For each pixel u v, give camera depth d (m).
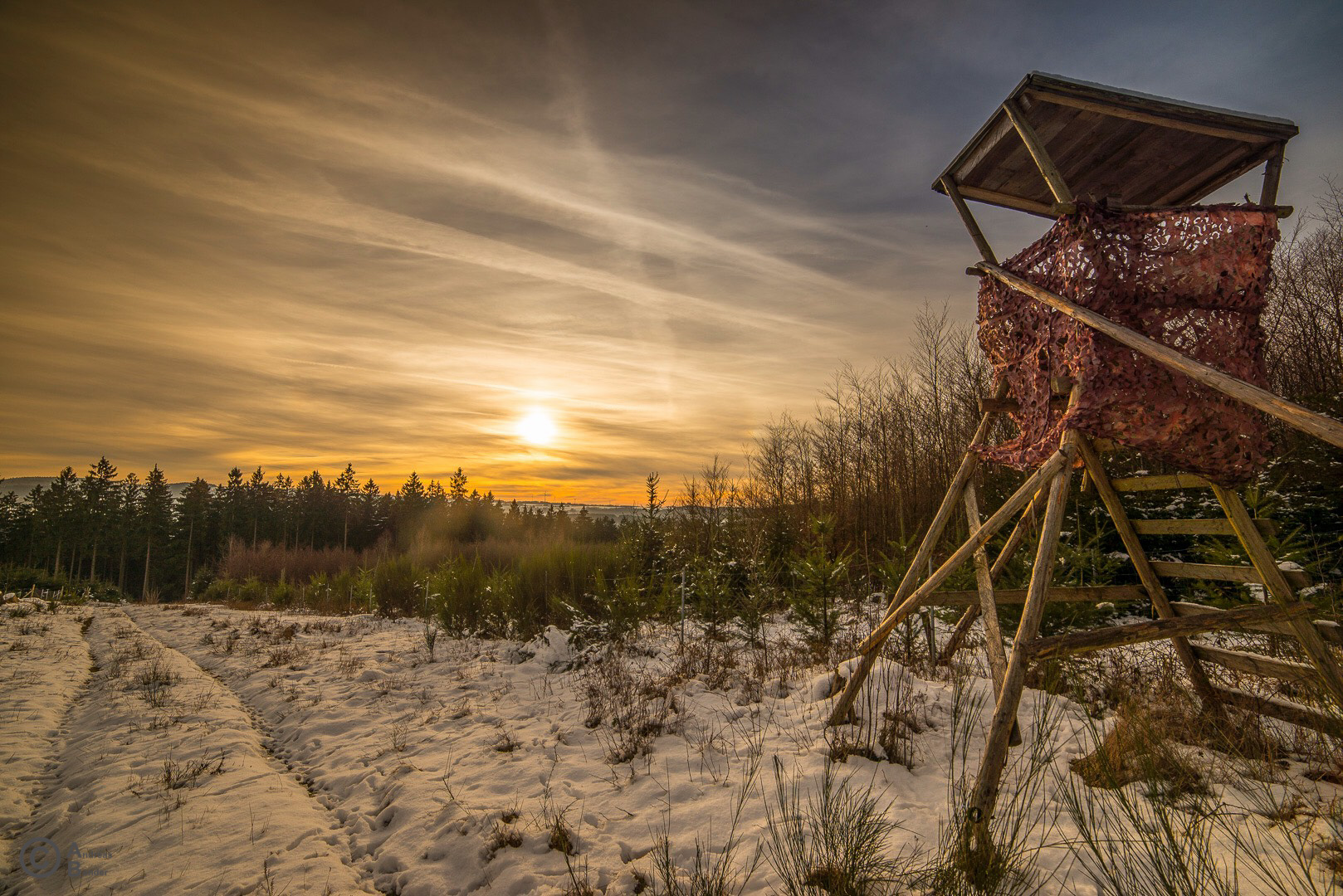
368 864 4.16
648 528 14.27
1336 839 2.64
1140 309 3.86
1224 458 3.84
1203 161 4.71
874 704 5.13
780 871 3.13
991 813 2.97
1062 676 5.14
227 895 3.68
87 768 5.98
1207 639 5.97
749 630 9.26
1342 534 7.28
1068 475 3.85
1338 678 3.45
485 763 5.55
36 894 3.82
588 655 9.41
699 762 4.88
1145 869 2.64
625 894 3.29
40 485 78.12
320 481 96.56
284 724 7.65
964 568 7.38
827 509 19.86
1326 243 16.56
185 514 78.75
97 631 17.97
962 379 19.72
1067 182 5.07
